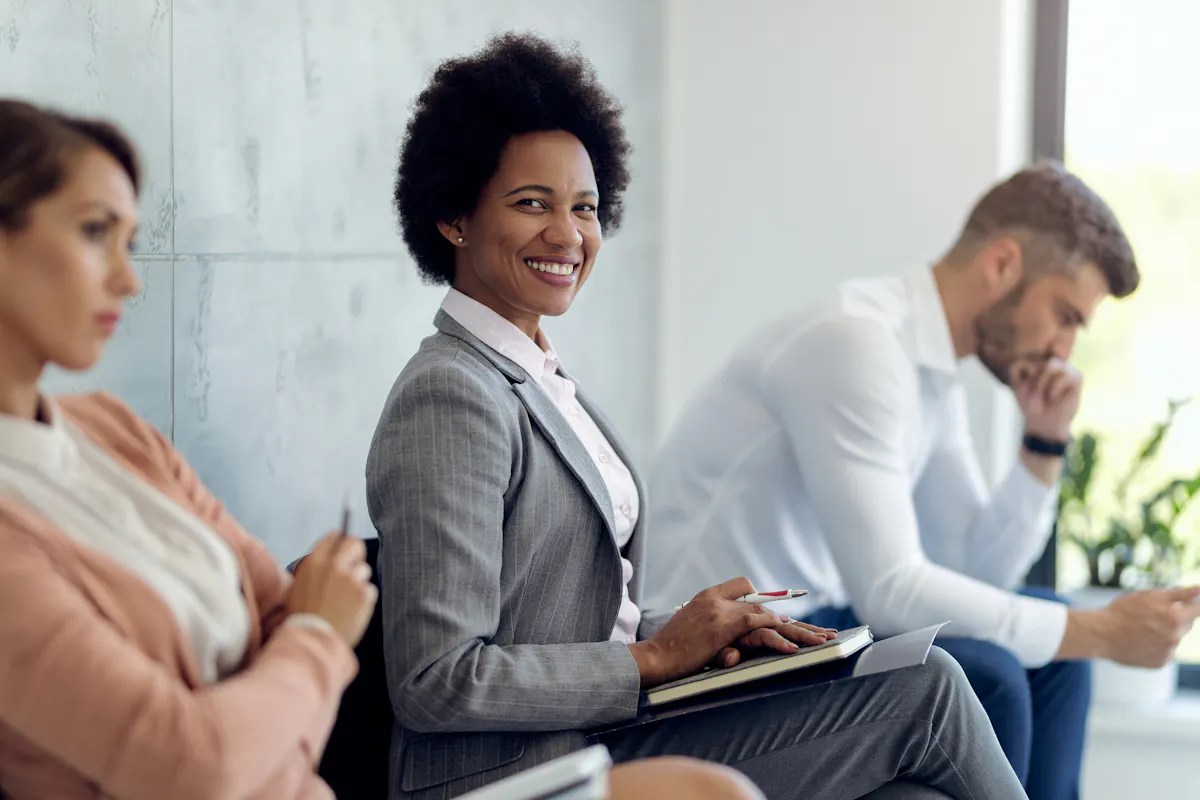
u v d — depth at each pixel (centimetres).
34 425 105
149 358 161
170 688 100
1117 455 354
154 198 161
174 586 109
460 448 143
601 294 314
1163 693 323
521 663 141
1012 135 336
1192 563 343
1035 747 227
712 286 350
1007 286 232
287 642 111
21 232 101
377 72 215
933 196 333
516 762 143
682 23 346
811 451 215
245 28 179
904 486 214
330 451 205
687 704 147
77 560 101
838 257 341
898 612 208
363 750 148
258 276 183
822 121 339
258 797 108
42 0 142
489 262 161
